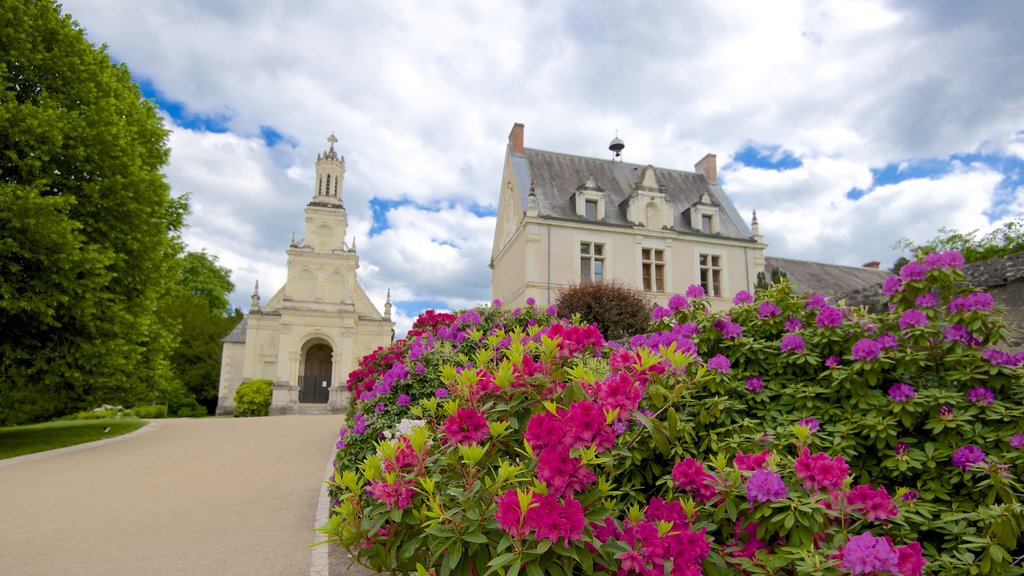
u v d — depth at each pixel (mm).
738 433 2984
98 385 12984
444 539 1931
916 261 3953
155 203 14125
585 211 26797
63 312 11492
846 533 2002
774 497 2039
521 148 28812
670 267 26969
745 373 3533
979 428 2750
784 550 1906
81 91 12945
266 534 5242
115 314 12430
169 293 36562
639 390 2355
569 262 25266
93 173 12852
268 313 35344
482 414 2439
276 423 18641
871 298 6027
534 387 2545
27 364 12352
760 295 4305
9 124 11242
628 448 2744
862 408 2980
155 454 10656
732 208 31016
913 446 2889
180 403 34875
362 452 5543
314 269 34750
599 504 2092
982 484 2410
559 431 1972
